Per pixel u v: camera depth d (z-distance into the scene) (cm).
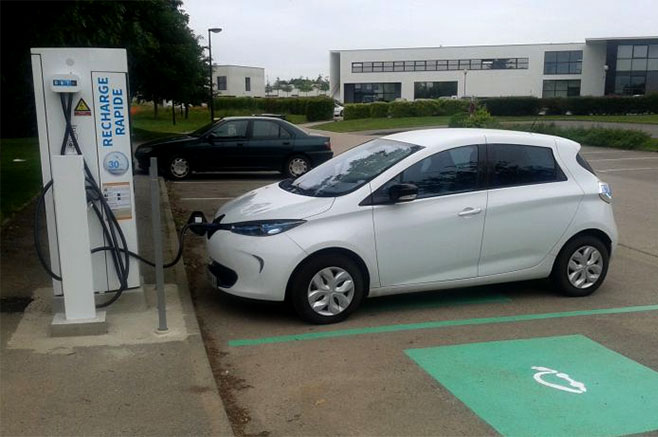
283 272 565
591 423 416
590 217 665
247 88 8725
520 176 645
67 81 527
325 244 569
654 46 6462
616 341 559
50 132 542
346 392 455
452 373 489
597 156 2302
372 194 591
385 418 420
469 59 7338
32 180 1308
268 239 565
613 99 5556
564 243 662
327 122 5903
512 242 638
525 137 657
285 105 6694
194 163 1566
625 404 443
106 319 558
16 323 559
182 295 643
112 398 431
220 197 1294
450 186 619
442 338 561
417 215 600
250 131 1587
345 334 566
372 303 653
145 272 721
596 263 681
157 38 3134
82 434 388
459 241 616
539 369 499
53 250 561
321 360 510
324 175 657
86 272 532
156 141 1630
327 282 583
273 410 429
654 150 2466
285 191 647
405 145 643
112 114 556
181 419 407
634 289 716
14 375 462
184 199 1265
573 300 673
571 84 7012
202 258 800
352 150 707
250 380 473
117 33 1068
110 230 570
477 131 665
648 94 5581
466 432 404
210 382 457
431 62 7494
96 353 500
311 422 415
